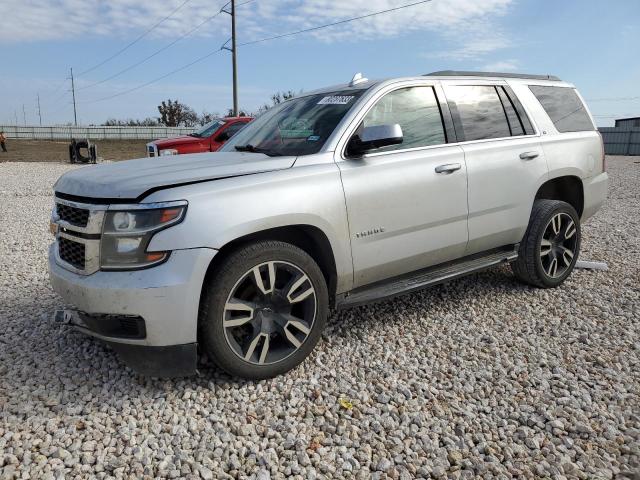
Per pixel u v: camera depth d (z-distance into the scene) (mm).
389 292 3869
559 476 2467
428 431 2840
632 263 5828
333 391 3236
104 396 3209
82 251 3137
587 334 3959
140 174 3240
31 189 13930
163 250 2928
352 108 3840
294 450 2697
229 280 3113
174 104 66812
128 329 3047
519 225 4633
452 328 4168
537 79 5172
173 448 2723
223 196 3094
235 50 34906
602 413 2953
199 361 3598
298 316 3531
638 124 42281
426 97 4219
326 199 3449
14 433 2826
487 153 4371
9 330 4176
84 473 2541
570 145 5039
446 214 4094
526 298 4793
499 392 3221
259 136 4262
